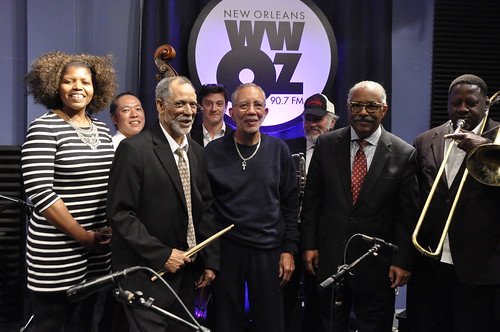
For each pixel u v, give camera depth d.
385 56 4.29
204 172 2.84
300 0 4.25
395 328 4.30
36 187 2.49
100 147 2.69
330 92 4.32
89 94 2.69
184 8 4.14
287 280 3.08
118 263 2.56
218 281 3.03
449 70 4.50
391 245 2.66
